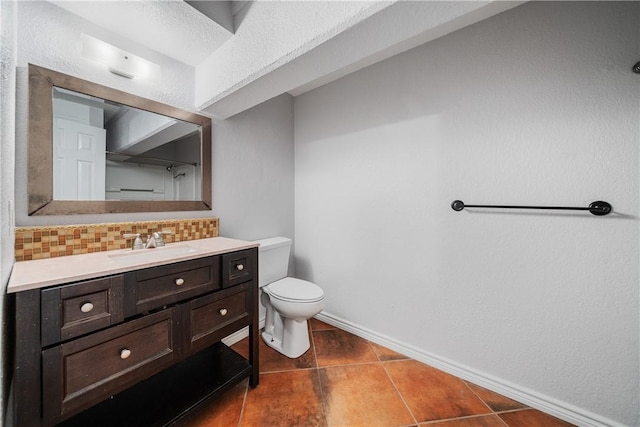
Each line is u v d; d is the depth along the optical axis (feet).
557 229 4.07
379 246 6.07
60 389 2.50
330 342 6.21
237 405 4.26
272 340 6.05
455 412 4.19
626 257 3.62
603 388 3.81
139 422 3.35
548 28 4.04
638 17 3.46
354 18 2.81
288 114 7.57
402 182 5.65
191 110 5.17
